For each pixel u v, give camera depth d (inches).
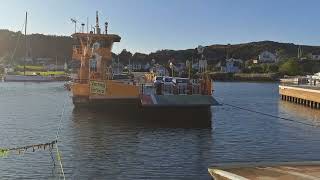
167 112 1876.2
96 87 1961.1
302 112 2411.4
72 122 1814.7
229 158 1209.4
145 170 1085.1
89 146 1352.1
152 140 1451.8
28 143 1403.8
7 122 1866.4
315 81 3572.8
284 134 1598.2
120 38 2177.7
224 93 4276.6
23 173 1054.4
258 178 781.9
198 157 1217.4
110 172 1069.1
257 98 3567.9
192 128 1699.1
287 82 4020.7
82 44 2201.0
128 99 1934.1
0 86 4835.1
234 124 1849.2
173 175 1045.8
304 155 1253.1
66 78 6264.8
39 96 3339.1
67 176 1035.9
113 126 1711.4
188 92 1902.1
